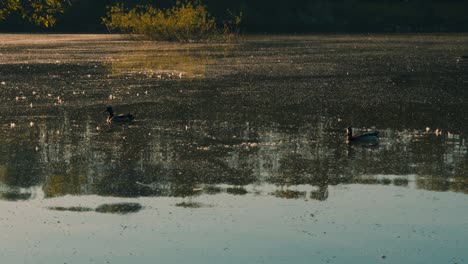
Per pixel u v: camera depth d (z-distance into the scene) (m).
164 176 22.77
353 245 15.98
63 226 17.48
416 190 20.70
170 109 36.50
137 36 99.75
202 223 17.66
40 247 16.02
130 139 29.06
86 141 28.67
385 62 61.47
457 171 23.08
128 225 17.55
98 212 18.67
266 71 54.31
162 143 28.16
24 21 118.62
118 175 22.94
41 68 57.56
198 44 87.69
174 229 17.20
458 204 19.17
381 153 26.03
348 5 126.31
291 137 29.17
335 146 27.38
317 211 18.62
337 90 43.47
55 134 30.20
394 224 17.47
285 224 17.52
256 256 15.37
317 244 16.08
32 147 27.52
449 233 16.78
